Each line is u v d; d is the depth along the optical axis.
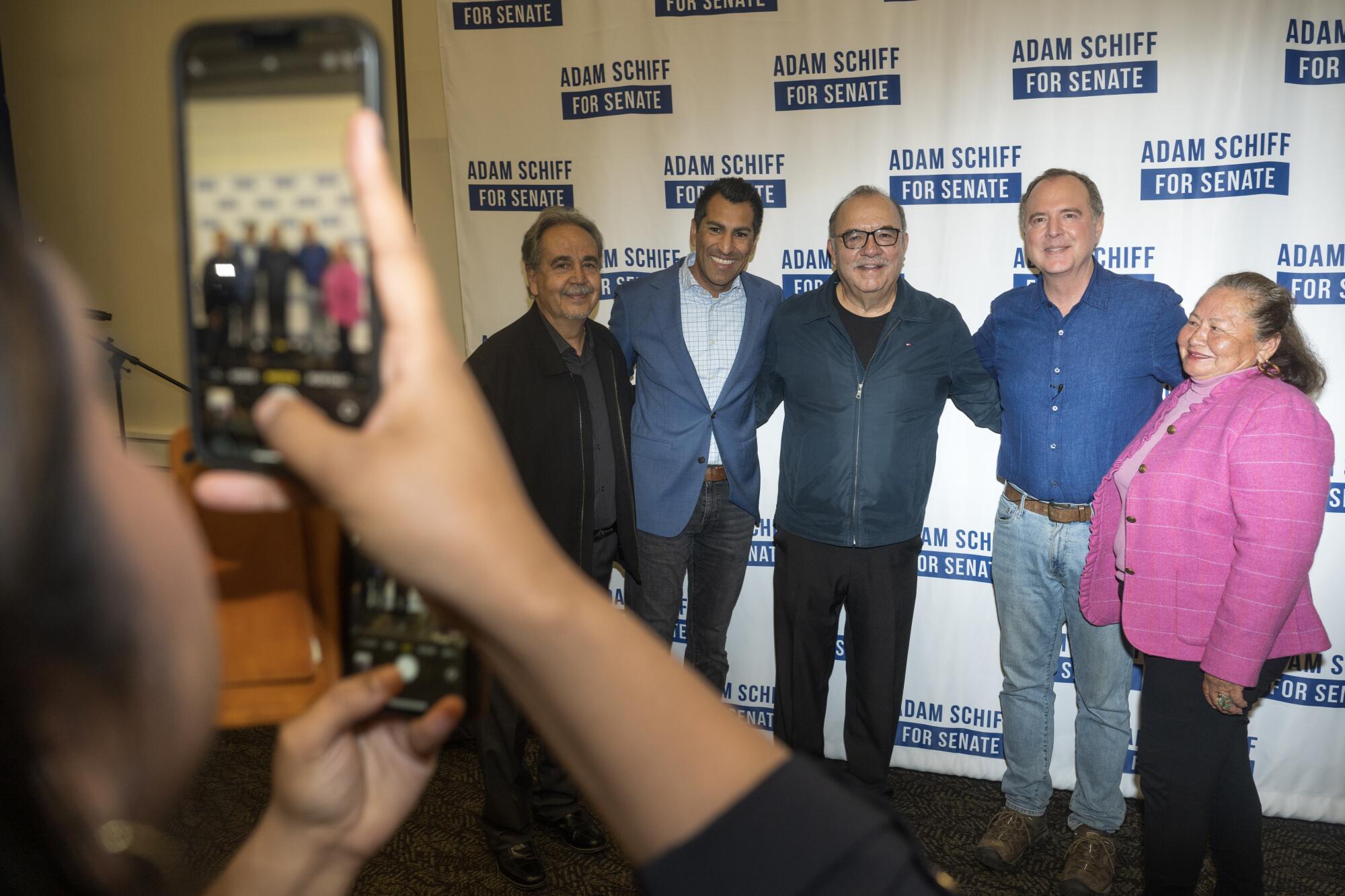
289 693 0.33
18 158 4.63
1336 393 2.79
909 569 2.87
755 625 3.38
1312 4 2.66
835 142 3.06
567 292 2.67
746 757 0.25
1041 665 2.77
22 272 0.15
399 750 0.36
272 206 0.30
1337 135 2.70
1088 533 2.62
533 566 0.23
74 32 4.44
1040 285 2.73
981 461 3.08
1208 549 2.15
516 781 2.66
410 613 0.33
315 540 0.33
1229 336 2.21
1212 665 2.09
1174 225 2.84
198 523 0.32
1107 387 2.58
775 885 0.24
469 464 0.23
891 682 2.87
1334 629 2.87
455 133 3.32
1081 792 2.74
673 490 2.95
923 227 3.02
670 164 3.19
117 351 4.19
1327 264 2.76
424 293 0.24
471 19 3.24
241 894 0.35
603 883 2.66
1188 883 2.24
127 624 0.17
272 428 0.23
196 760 0.20
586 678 0.24
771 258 3.17
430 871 2.71
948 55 2.92
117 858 0.18
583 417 2.68
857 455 2.78
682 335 2.96
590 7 3.16
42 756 0.16
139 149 4.47
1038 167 2.90
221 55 0.30
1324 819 2.93
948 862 2.77
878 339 2.81
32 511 0.15
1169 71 2.77
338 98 0.30
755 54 3.07
